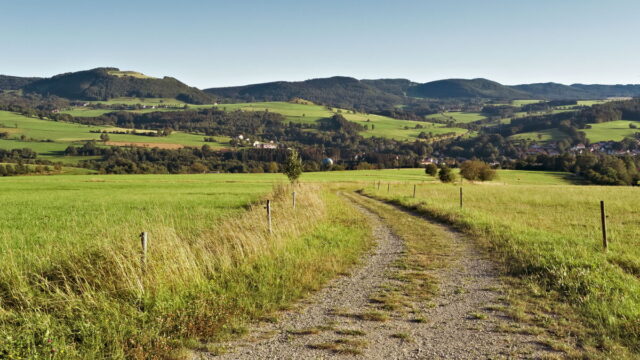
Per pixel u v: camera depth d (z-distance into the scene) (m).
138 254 7.42
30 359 4.67
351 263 10.06
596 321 5.88
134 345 5.29
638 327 5.50
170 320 5.89
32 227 17.09
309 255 10.08
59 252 8.22
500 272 9.03
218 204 29.06
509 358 4.89
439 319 6.25
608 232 14.00
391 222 17.73
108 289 6.57
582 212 21.00
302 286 7.85
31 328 5.29
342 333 5.72
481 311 6.57
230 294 7.02
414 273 9.06
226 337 5.61
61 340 5.09
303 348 5.24
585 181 90.31
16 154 127.62
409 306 6.86
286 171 36.12
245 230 11.17
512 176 97.69
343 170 127.19
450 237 13.80
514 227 14.29
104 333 5.42
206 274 7.89
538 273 8.56
